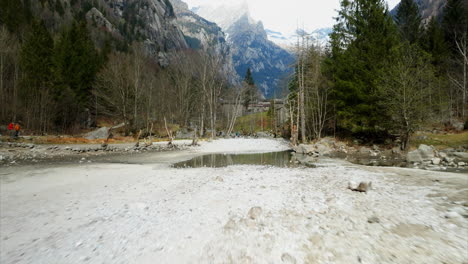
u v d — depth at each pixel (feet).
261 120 262.47
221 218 15.05
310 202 18.37
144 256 10.25
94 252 10.65
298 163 48.37
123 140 112.98
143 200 19.58
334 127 101.91
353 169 37.22
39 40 152.15
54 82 133.39
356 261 9.50
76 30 176.04
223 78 168.86
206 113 177.99
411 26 138.62
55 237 12.35
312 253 10.28
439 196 19.56
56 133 121.39
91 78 157.07
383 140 83.41
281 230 12.91
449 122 89.92
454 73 107.55
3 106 108.37
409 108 65.00
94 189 23.61
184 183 26.58
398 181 26.40
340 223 13.85
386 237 11.81
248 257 10.00
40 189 23.34
